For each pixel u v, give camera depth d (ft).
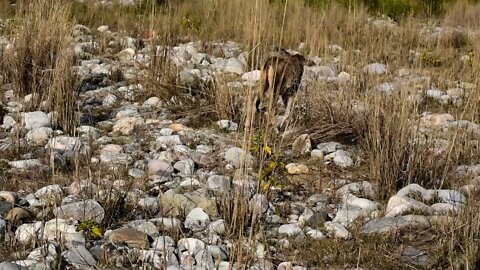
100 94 28.96
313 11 50.62
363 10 52.31
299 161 21.65
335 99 25.46
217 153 21.91
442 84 32.50
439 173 20.20
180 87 27.81
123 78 31.65
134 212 16.92
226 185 18.28
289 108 24.35
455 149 21.77
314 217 16.89
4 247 14.65
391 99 23.30
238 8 47.24
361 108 24.91
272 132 22.82
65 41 27.63
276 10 47.80
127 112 26.20
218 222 16.19
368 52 39.52
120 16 48.73
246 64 32.14
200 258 14.47
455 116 26.73
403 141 19.65
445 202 17.97
